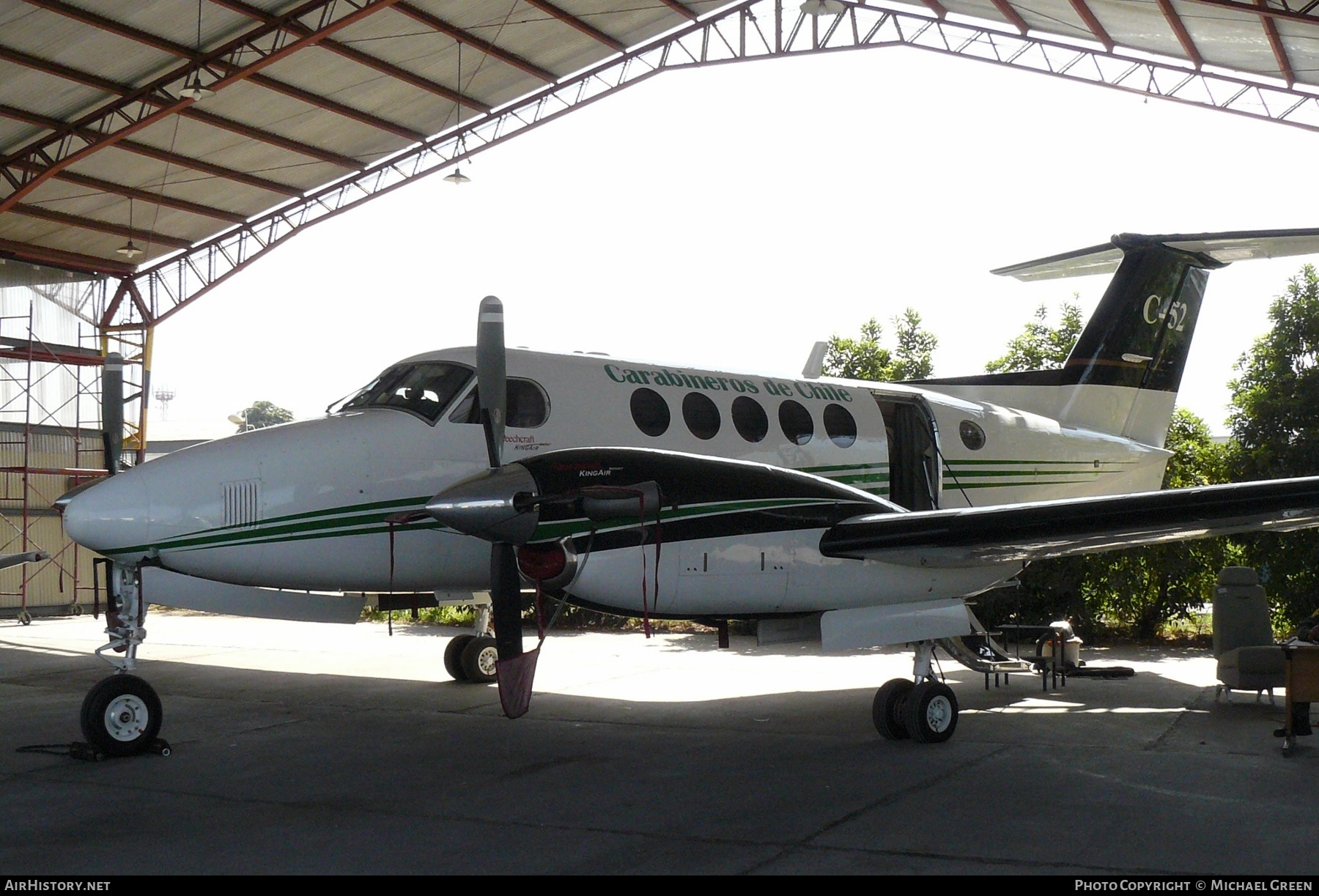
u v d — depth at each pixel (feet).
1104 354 39.91
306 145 64.13
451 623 58.85
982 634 25.50
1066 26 53.52
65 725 27.32
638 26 61.98
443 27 55.21
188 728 26.76
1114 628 50.34
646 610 21.89
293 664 40.55
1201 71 52.49
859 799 18.78
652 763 22.07
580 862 15.29
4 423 69.21
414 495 25.58
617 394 28.12
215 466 24.09
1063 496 37.68
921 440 33.86
